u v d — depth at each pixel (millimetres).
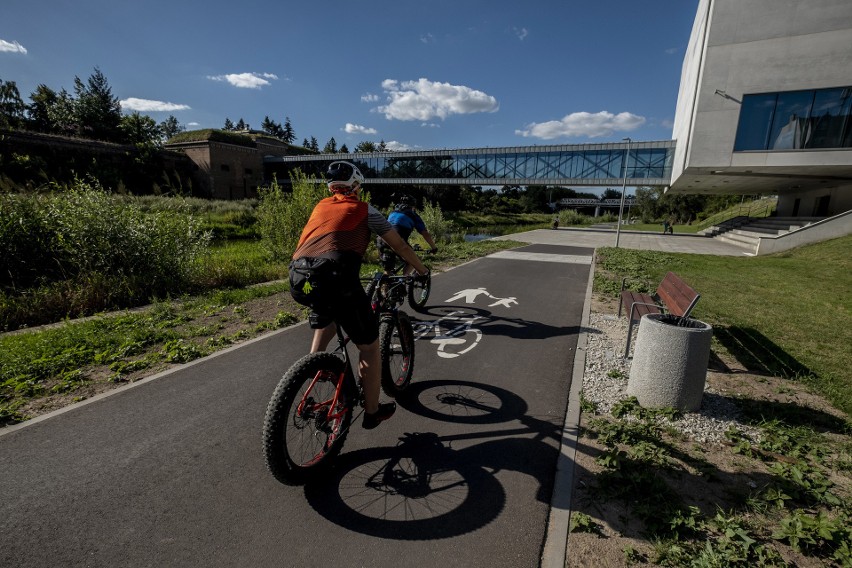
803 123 20859
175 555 2131
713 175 26656
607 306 7781
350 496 2602
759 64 21203
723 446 3221
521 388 4184
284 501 2549
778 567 2129
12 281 7062
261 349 5133
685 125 27859
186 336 5570
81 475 2746
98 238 7711
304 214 12047
